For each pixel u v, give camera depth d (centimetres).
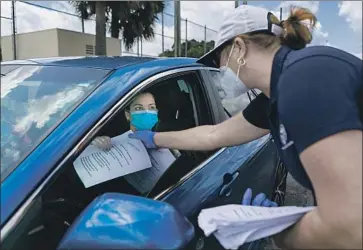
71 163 144
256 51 138
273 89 134
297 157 126
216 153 228
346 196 106
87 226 124
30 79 188
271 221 132
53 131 150
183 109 232
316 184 114
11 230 120
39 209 131
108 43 1886
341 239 111
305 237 123
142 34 1934
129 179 185
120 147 184
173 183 188
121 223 122
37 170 133
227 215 133
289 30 138
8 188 127
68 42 1752
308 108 112
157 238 119
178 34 1535
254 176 247
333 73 115
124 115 194
